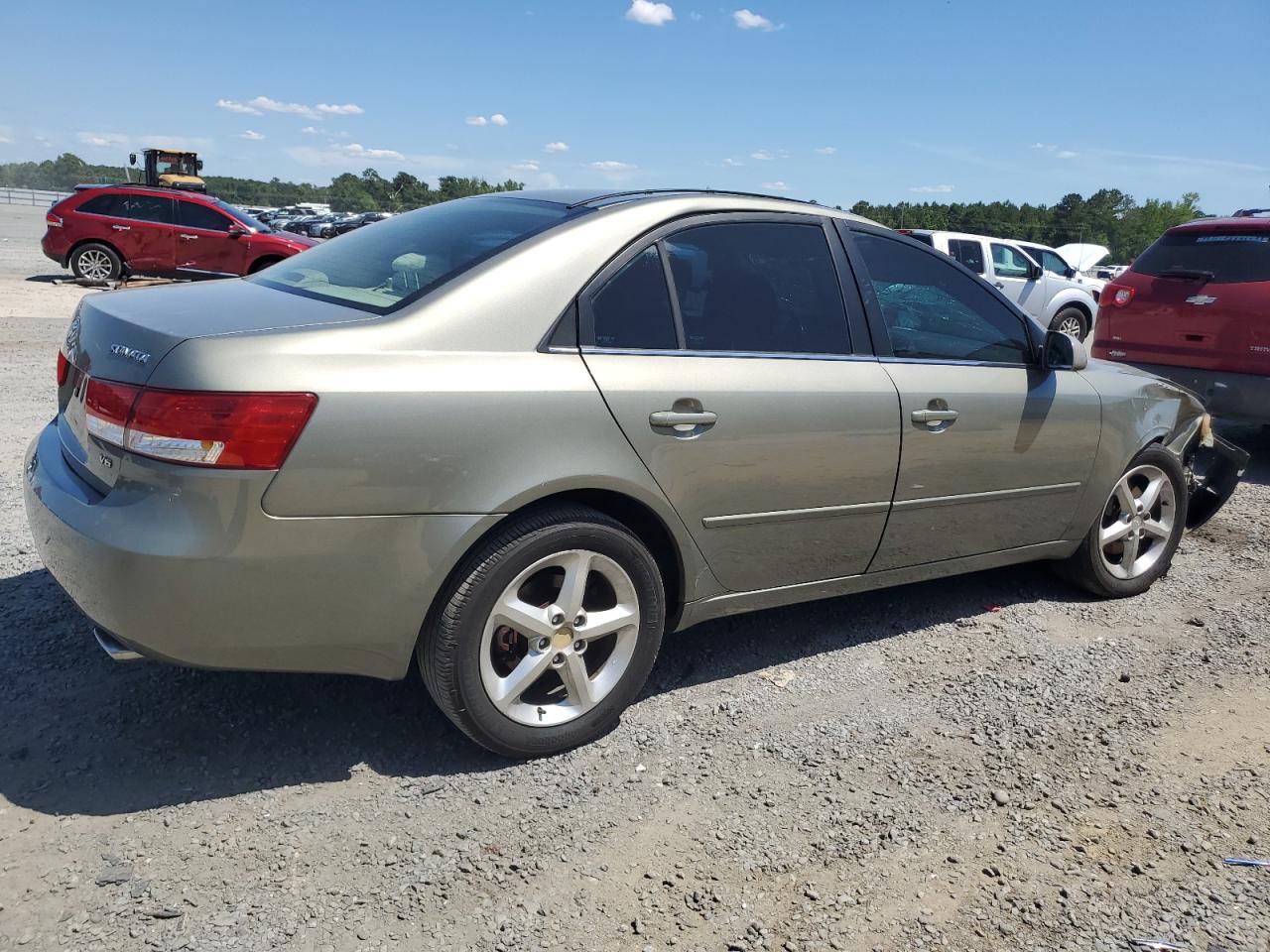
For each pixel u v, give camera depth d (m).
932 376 3.66
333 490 2.48
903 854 2.63
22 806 2.56
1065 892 2.52
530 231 3.01
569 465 2.78
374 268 3.09
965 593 4.60
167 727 2.98
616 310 2.98
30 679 3.17
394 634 2.65
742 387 3.14
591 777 2.90
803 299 3.44
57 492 2.67
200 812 2.60
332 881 2.38
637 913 2.35
